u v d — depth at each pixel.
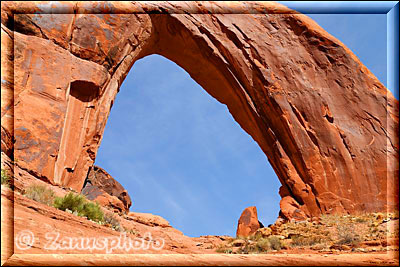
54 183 13.09
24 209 5.68
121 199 20.80
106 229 7.23
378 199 19.23
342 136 20.77
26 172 11.69
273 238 12.52
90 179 19.14
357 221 15.28
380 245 10.38
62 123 14.16
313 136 20.73
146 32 20.89
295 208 18.53
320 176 19.78
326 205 19.02
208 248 13.91
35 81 13.70
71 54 15.81
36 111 13.26
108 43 17.55
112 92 18.17
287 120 21.00
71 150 14.66
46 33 14.81
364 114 21.53
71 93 15.67
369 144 20.69
